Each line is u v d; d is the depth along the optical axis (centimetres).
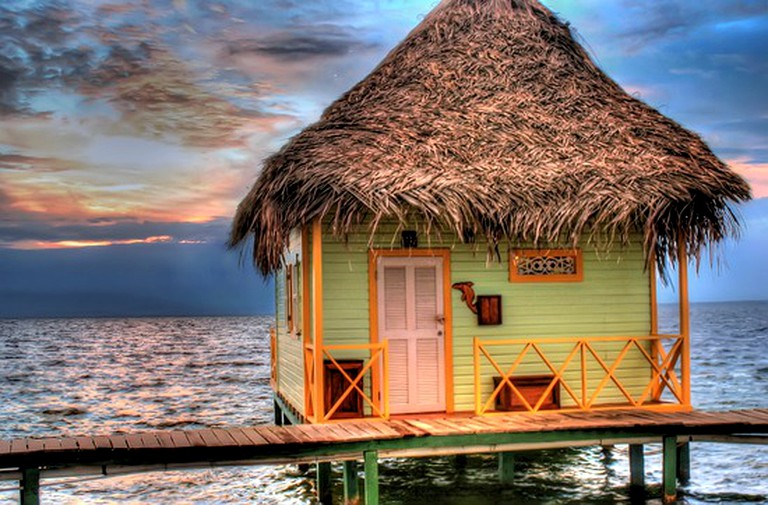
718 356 4712
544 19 1522
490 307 1305
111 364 5291
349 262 1282
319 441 1027
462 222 1172
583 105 1398
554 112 1373
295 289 1440
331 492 1240
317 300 1194
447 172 1211
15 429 2478
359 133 1263
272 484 1445
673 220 1272
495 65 1434
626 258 1365
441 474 1429
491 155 1270
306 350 1270
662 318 11731
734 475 1408
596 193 1211
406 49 1474
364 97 1391
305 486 1418
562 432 1113
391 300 1293
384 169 1181
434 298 1305
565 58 1474
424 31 1495
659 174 1255
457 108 1355
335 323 1275
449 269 1309
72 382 4012
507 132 1320
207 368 4809
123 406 2995
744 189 1269
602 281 1356
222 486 1438
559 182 1229
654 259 1361
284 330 1631
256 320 19325
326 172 1155
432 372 1302
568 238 1338
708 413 1230
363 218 1182
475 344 1249
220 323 16488
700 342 6175
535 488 1320
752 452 1606
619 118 1384
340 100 1429
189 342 8369
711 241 1286
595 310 1352
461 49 1454
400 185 1156
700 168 1286
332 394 1227
